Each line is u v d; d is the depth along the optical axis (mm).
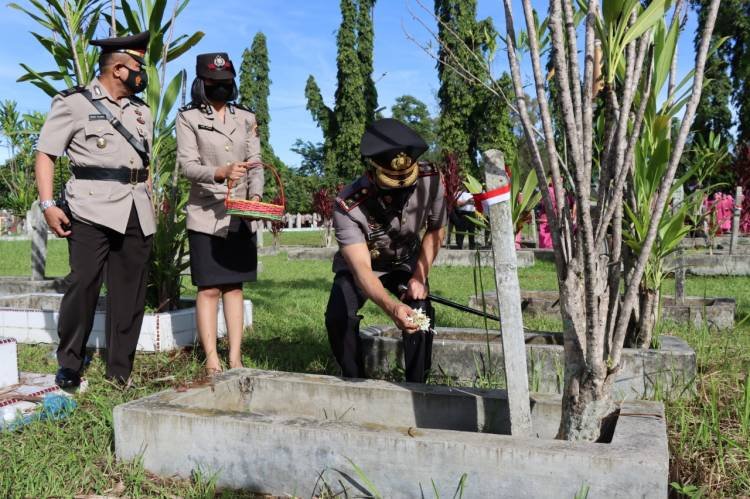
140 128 4059
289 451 2455
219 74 4098
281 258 16016
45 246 7836
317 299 7906
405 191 3180
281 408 3148
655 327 3910
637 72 2246
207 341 4156
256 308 7176
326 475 2406
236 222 4090
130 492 2502
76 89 3865
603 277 2393
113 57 3908
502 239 2486
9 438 3010
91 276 3744
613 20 2225
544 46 3492
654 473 2037
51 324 5516
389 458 2312
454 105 27969
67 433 3066
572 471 2107
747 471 2539
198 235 4102
